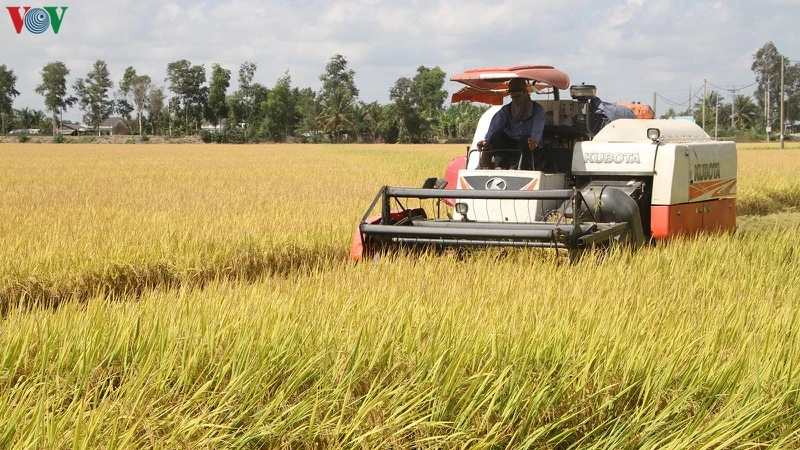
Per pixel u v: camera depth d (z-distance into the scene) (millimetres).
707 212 10273
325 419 3801
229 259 10188
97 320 5145
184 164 39219
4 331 4961
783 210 19344
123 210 14922
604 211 8672
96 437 3559
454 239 7953
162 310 5434
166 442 3592
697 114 134375
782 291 6586
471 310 5434
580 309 5445
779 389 4117
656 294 6289
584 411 3986
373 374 4340
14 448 3371
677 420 3951
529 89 9922
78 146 82500
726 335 5008
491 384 4066
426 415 3854
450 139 118625
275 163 39469
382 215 8523
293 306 5516
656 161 9359
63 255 9414
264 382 4188
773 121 131125
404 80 117375
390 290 6141
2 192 20750
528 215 8617
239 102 122312
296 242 10977
